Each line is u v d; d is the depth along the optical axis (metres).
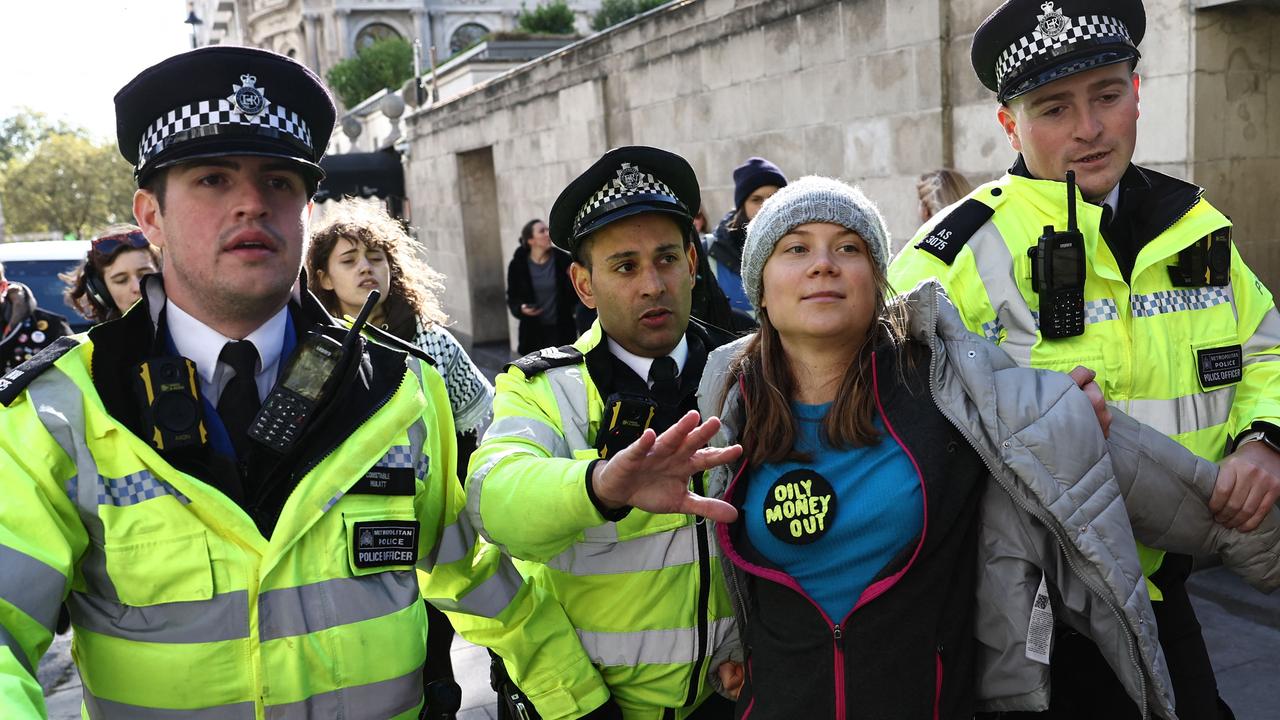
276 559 1.35
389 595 1.46
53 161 51.94
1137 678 1.50
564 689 1.77
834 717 1.45
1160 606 1.89
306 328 1.57
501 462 1.61
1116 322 1.91
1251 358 2.01
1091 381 1.59
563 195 1.83
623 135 7.86
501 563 1.78
